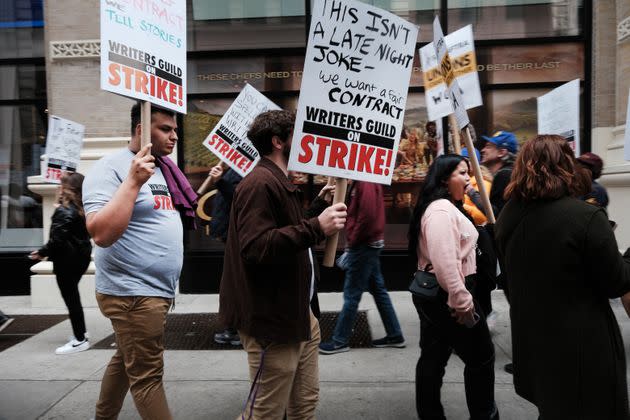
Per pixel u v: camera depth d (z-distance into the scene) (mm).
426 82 4785
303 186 6594
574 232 1991
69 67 6508
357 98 2268
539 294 2080
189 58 6762
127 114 6492
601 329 2012
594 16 6297
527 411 3289
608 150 6176
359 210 4285
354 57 2244
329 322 5398
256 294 2137
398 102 2379
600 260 1959
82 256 4586
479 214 4238
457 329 2756
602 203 4008
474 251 2826
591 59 6371
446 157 2867
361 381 3818
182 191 2898
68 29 6477
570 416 2008
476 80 4238
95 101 6500
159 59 2512
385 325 4555
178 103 2646
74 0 6469
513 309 2217
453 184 2842
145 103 2418
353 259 4375
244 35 6742
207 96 6781
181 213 2881
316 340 2588
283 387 2207
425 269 2852
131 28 2355
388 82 2340
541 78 6504
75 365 4297
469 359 2814
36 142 7195
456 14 6582
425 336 2938
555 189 2082
